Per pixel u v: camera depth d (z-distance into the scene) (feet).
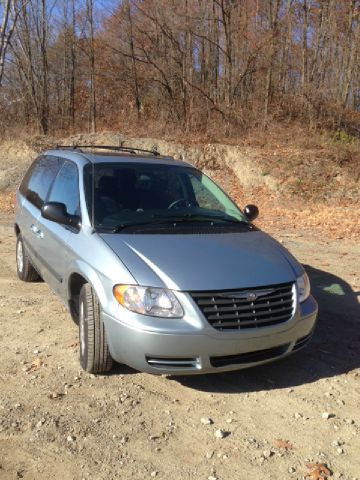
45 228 17.49
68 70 99.81
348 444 11.33
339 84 78.48
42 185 19.92
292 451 11.02
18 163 63.87
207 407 12.67
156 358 12.24
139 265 12.76
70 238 15.19
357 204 50.26
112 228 14.53
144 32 77.92
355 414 12.55
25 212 20.66
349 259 28.19
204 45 79.30
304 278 14.28
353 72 78.54
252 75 76.38
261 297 12.76
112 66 88.58
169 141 66.23
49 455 10.64
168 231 14.66
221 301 12.32
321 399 13.20
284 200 52.70
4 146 67.67
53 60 100.12
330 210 47.06
